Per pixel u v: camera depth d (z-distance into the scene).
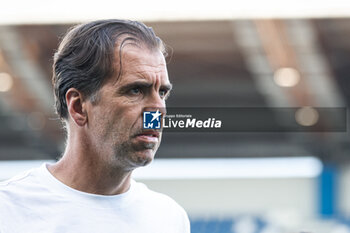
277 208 26.59
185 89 32.81
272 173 27.09
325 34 28.03
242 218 26.45
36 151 35.69
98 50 4.99
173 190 26.86
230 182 26.80
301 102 33.00
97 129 5.07
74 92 5.16
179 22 27.38
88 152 5.26
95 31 5.11
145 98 4.99
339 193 27.75
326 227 26.69
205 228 26.34
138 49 4.99
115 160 5.10
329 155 31.95
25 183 5.39
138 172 26.95
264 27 27.75
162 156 32.53
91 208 5.35
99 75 4.97
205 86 32.72
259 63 30.86
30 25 27.30
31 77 31.42
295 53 29.67
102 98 4.99
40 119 34.06
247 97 33.62
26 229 5.17
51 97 32.78
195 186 26.98
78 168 5.34
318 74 31.16
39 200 5.29
